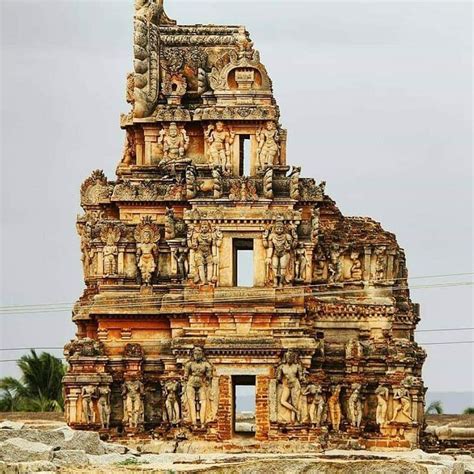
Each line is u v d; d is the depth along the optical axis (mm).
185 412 143500
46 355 183250
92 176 151125
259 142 146750
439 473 122250
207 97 148125
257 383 143500
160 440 144000
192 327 144375
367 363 145875
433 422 162625
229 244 144375
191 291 144375
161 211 148125
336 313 146750
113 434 144375
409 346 146125
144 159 150625
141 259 146125
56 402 181375
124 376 145250
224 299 143875
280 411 143500
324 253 147125
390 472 121438
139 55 150500
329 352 146250
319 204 147250
